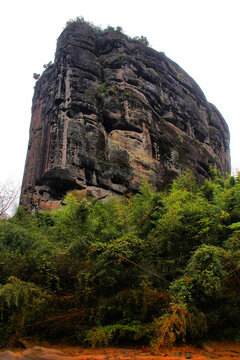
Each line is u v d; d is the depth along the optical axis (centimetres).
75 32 2952
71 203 892
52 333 494
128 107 2589
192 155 3175
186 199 883
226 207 716
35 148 2444
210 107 4372
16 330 475
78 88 2494
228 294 521
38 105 2803
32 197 2162
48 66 3072
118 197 2116
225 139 4456
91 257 585
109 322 527
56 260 587
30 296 488
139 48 3378
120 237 678
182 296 498
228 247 591
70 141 2136
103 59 2930
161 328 467
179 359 405
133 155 2408
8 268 547
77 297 532
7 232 678
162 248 675
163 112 3194
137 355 428
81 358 401
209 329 505
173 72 3772
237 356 420
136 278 559
